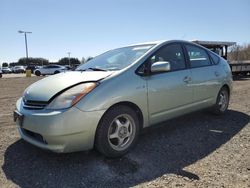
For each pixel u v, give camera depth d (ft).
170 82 14.49
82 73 13.32
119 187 10.06
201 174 10.91
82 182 10.44
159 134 15.72
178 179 10.53
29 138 12.06
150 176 10.81
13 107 25.34
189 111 16.20
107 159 12.39
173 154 12.92
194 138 15.07
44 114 11.04
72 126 10.91
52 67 130.82
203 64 17.65
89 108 11.18
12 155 12.92
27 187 10.14
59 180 10.61
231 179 10.47
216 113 19.24
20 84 58.29
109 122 11.83
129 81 12.62
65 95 11.25
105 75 12.41
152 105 13.60
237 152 13.09
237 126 17.24
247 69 61.36
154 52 14.40
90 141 11.50
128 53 15.01
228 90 19.89
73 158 12.50
